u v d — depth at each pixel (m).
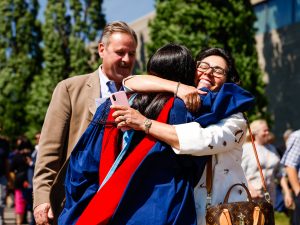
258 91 19.67
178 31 20.00
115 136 3.83
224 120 3.79
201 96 3.83
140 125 3.64
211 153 3.69
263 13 24.84
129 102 3.87
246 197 3.87
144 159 3.59
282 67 23.72
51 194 4.84
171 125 3.67
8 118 40.56
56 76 37.44
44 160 5.07
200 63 4.20
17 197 15.88
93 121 3.94
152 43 20.75
